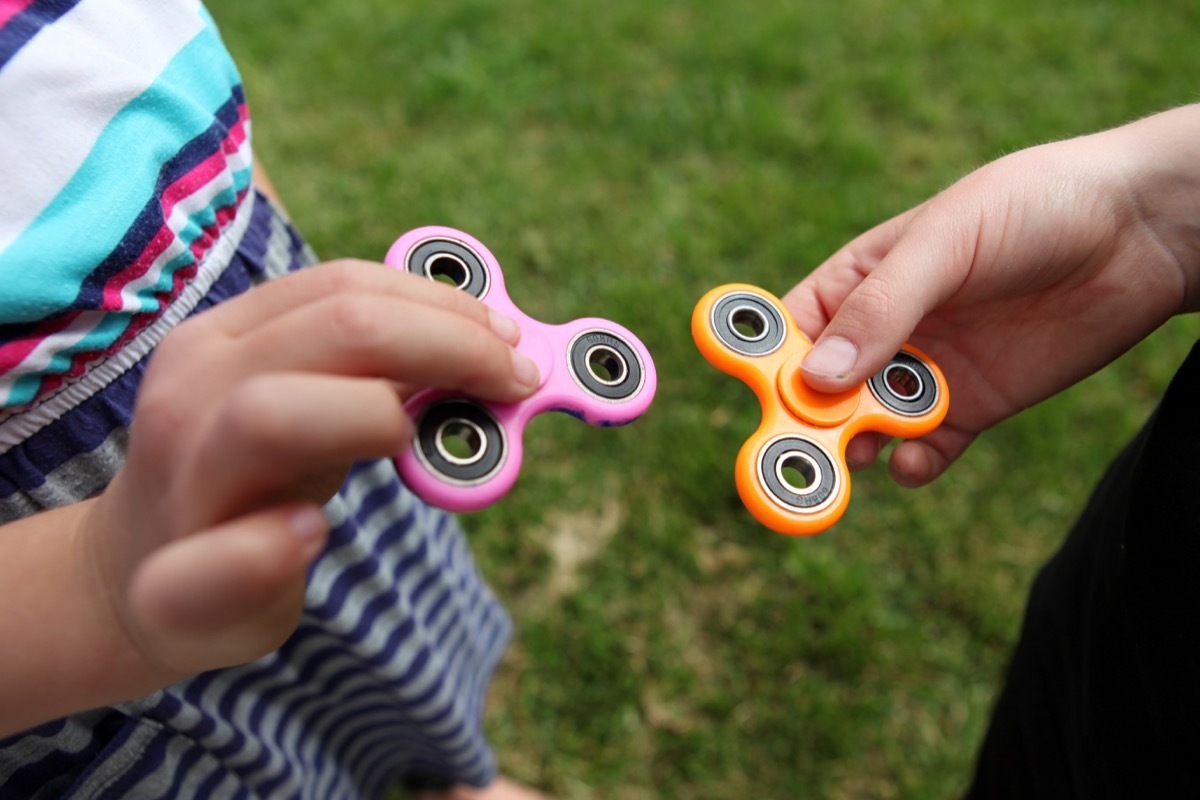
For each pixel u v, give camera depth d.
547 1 0.84
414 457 0.24
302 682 0.34
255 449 0.19
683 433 0.58
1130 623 0.27
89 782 0.27
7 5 0.24
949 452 0.36
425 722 0.38
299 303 0.21
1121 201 0.30
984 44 0.82
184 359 0.21
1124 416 0.60
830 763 0.49
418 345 0.21
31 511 0.25
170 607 0.19
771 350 0.30
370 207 0.69
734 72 0.78
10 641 0.21
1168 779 0.26
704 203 0.70
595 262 0.67
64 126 0.24
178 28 0.27
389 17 0.82
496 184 0.71
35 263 0.23
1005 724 0.35
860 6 0.84
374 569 0.33
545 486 0.57
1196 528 0.25
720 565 0.54
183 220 0.27
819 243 0.67
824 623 0.52
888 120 0.77
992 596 0.53
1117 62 0.81
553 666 0.51
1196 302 0.32
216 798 0.31
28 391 0.24
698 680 0.51
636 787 0.49
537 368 0.24
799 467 0.29
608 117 0.75
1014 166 0.30
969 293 0.32
